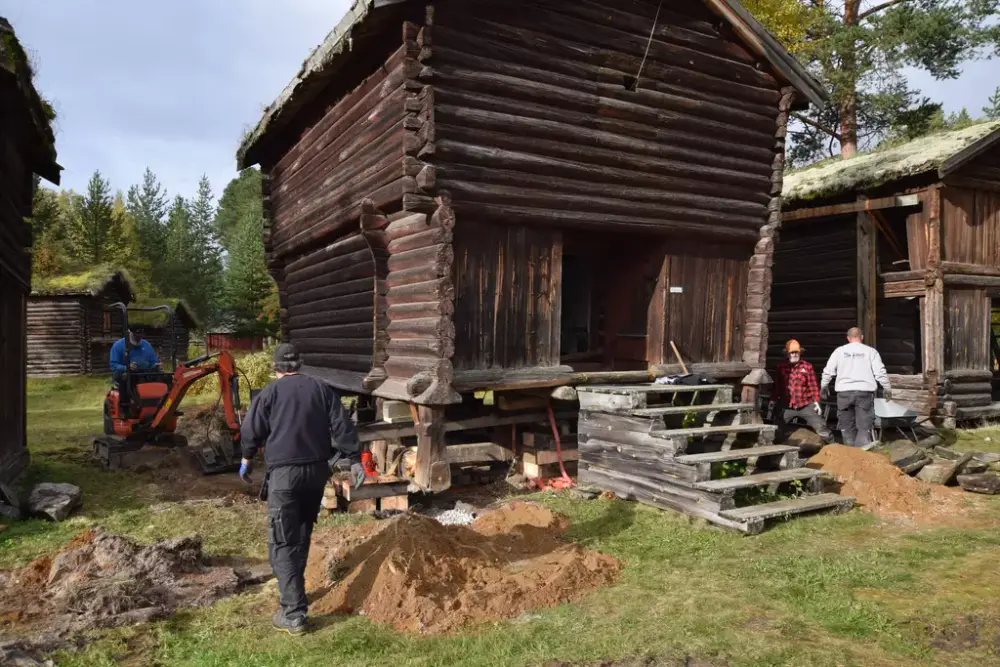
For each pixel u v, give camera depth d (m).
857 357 9.44
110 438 9.45
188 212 63.75
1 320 7.80
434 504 7.36
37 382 22.72
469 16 7.46
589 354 9.84
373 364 8.28
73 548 5.26
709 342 9.52
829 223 14.27
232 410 9.12
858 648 3.82
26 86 6.71
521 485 8.02
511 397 8.05
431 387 7.21
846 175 13.70
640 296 9.41
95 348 25.55
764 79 9.71
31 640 3.90
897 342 14.33
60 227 41.12
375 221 8.17
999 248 13.38
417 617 4.22
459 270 7.60
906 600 4.50
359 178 8.60
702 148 9.21
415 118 7.18
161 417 9.27
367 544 5.41
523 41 7.80
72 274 27.00
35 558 5.52
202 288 52.81
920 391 12.58
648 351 9.27
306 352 11.61
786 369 10.19
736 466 7.64
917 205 12.77
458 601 4.42
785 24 20.11
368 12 7.11
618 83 8.57
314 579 4.98
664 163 8.83
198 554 5.29
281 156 12.35
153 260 52.59
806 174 15.56
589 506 6.90
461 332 7.61
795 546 5.70
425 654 3.80
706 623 4.12
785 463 7.28
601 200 8.36
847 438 9.59
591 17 8.27
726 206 9.36
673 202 8.94
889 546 5.66
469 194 7.44
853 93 22.70
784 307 15.12
